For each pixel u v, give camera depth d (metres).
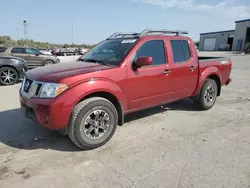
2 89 7.53
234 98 6.41
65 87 2.94
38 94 3.03
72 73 3.11
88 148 3.25
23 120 4.43
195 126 4.19
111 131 3.44
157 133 3.86
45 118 2.96
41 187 2.41
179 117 4.70
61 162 2.92
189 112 5.05
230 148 3.29
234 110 5.22
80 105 3.05
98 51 4.22
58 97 2.90
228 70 5.68
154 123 4.34
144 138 3.65
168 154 3.12
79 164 2.87
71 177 2.59
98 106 3.20
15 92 7.04
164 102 4.32
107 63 3.65
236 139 3.61
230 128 4.09
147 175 2.62
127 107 3.69
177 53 4.38
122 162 2.91
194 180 2.52
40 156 3.07
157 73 3.96
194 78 4.74
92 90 3.11
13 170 2.72
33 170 2.72
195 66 4.71
